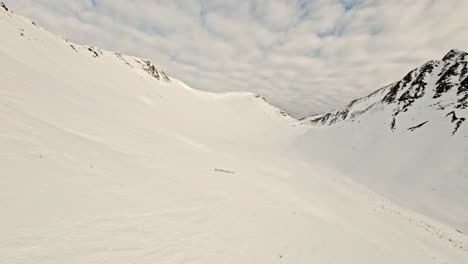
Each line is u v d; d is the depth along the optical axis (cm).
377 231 2044
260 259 989
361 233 1841
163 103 8856
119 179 1260
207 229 1097
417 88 7219
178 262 809
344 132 7719
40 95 2042
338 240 1477
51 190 918
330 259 1181
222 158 3456
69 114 1995
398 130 6266
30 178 921
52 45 5291
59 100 2228
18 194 813
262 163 4478
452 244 2236
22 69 2547
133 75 10112
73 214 850
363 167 5516
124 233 864
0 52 2655
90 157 1352
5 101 1495
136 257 767
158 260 788
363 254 1377
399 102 7319
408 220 2703
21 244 647
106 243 780
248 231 1210
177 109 9725
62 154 1219
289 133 12712
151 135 2880
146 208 1091
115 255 743
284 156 6969
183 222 1089
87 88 3884
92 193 1027
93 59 7819
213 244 988
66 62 4922
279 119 17912
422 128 5834
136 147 2055
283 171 4156
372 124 7206
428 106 6419
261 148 8300
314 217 1830
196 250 909
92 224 843
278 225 1420
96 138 1781
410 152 5291
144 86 9488
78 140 1516
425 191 4097
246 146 7644
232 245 1028
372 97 10794
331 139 7762
